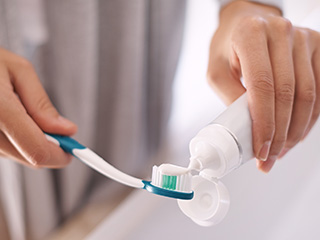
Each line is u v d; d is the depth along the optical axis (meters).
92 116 0.81
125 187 0.99
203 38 1.02
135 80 0.79
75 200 0.91
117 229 0.53
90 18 0.67
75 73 0.72
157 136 0.97
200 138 0.33
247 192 0.53
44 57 0.70
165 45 0.82
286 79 0.37
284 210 0.50
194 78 1.07
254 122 0.35
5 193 0.79
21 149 0.41
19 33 0.64
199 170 0.32
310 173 0.53
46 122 0.45
